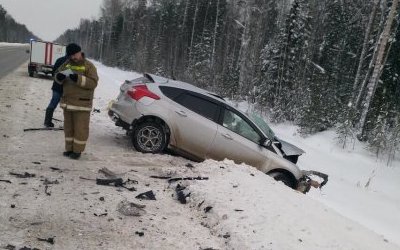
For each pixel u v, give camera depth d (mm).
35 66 24391
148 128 9148
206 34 51062
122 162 7906
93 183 6227
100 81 30500
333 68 31984
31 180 5898
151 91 9305
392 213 11805
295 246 4977
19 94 15203
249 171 7645
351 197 12523
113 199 5699
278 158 9352
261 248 4766
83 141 7391
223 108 9406
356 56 31797
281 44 30203
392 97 23875
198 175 7141
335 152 19125
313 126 22125
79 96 7215
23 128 9375
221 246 4855
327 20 34312
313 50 31016
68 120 7426
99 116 13148
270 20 41719
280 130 24094
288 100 26828
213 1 56250
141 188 6395
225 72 35500
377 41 24766
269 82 29578
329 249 5125
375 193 13891
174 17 62375
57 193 5566
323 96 24344
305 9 31484
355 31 33094
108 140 9766
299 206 6363
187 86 9625
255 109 27688
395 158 18953
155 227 5074
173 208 5812
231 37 49406
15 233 4316
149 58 58438
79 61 7219
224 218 5434
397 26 24266
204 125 9195
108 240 4535
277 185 7297
